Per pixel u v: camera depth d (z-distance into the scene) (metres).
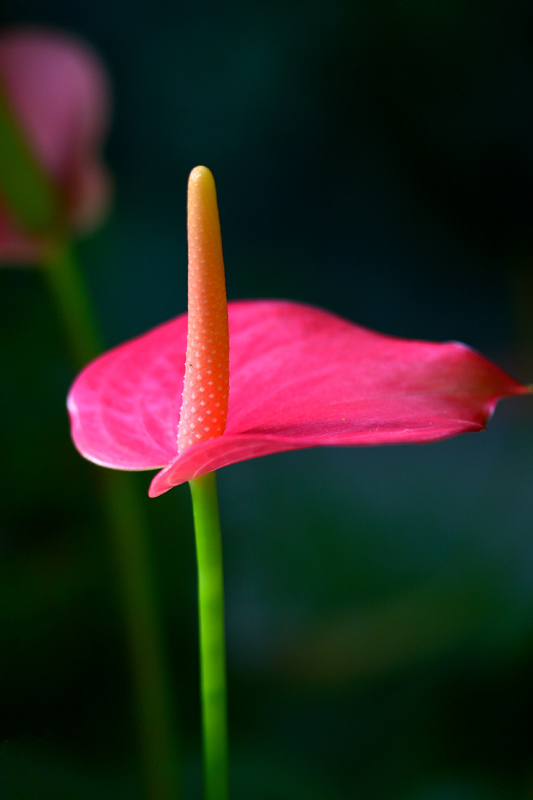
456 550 1.13
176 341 0.44
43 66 0.58
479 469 1.61
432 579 1.07
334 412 0.40
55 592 0.81
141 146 2.31
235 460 0.37
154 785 0.54
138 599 0.55
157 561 0.87
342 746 0.81
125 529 0.55
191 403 0.40
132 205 2.21
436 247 2.49
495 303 2.40
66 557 0.84
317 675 0.92
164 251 2.12
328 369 0.42
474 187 2.43
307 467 1.55
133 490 0.55
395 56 2.23
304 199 2.46
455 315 2.42
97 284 1.77
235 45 2.26
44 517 0.87
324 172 2.44
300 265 2.44
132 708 0.77
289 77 2.28
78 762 0.62
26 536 0.87
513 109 2.33
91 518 0.88
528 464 1.21
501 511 1.13
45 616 0.81
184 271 2.10
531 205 2.39
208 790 0.41
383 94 2.30
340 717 0.85
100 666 0.80
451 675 0.86
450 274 2.47
